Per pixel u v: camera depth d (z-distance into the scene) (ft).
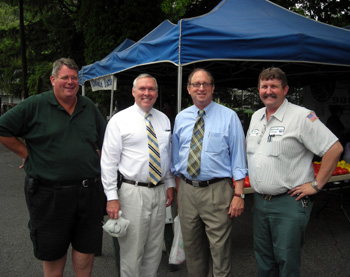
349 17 30.09
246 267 10.18
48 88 47.19
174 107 35.63
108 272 9.93
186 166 7.76
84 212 7.22
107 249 11.61
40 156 6.88
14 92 64.44
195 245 8.12
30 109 6.86
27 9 48.19
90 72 21.48
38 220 6.98
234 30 11.13
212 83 7.76
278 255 7.11
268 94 6.97
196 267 8.21
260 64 18.84
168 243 10.28
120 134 7.53
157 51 12.57
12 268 10.03
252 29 11.38
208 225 7.70
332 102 20.98
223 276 7.64
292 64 17.38
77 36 44.98
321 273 9.77
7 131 6.73
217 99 46.09
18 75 62.95
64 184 6.92
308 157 7.04
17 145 7.05
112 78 17.87
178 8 50.44
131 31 30.89
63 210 6.97
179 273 9.93
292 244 6.94
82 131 7.18
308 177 6.95
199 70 7.74
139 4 31.27
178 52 11.10
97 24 31.94
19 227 13.35
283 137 6.86
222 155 7.64
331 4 28.78
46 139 6.85
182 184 8.08
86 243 7.41
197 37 10.99
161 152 7.86
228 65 18.34
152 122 7.92
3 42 57.41
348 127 19.86
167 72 21.33
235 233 12.94
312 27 12.82
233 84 29.68
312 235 12.70
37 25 49.52
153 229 7.93
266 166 7.02
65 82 6.78
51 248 7.04
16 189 19.44
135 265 7.71
